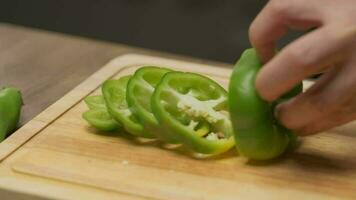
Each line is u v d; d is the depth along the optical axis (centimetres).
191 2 111
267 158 50
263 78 45
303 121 47
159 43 112
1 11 121
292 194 47
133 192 47
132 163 50
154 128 52
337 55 42
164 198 46
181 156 51
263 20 46
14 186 48
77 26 116
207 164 50
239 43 107
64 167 50
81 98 61
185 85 55
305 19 44
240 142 49
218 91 55
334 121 47
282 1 45
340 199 46
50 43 78
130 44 113
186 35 110
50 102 64
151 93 55
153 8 113
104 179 48
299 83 49
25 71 70
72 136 54
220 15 109
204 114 53
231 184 48
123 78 59
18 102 58
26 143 53
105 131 55
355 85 44
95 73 66
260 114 47
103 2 117
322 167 50
